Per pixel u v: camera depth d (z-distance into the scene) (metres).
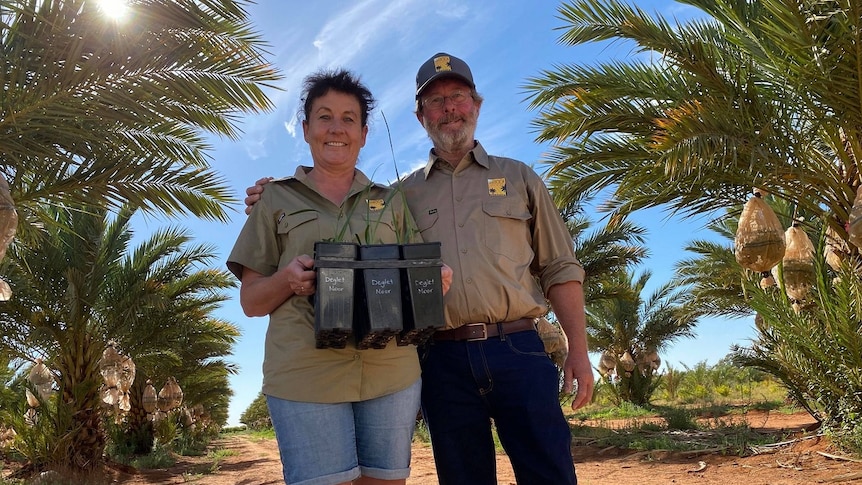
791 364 7.33
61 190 6.02
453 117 2.72
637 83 6.60
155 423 21.81
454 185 2.67
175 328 13.15
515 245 2.61
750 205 5.50
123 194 6.27
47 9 4.61
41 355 11.98
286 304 2.20
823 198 6.19
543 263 2.73
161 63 5.34
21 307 10.73
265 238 2.29
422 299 1.98
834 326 6.45
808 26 5.04
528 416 2.40
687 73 6.14
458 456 2.48
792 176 6.12
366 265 1.98
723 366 27.41
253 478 10.61
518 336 2.53
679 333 20.16
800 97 5.93
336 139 2.35
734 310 13.70
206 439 31.06
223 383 27.70
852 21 4.81
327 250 1.95
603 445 10.08
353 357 2.14
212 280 13.25
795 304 6.74
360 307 2.00
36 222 7.35
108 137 5.62
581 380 2.49
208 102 5.75
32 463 11.41
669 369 26.52
